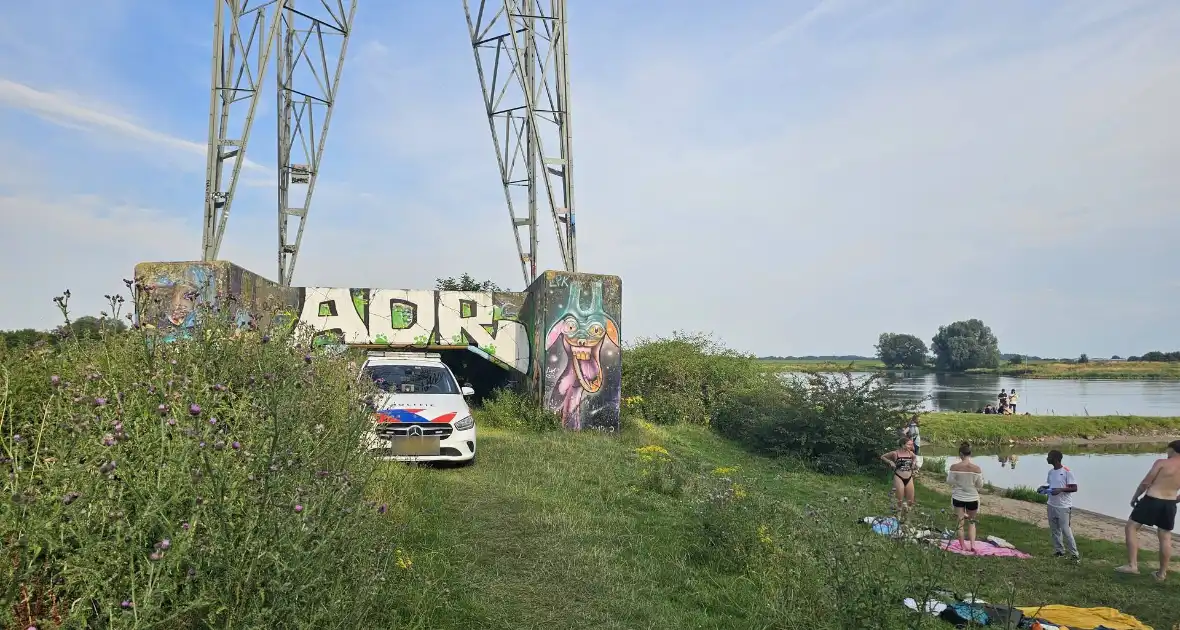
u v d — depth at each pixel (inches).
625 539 268.2
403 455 348.8
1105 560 406.0
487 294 662.5
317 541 127.9
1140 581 356.8
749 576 245.1
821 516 240.5
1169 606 305.7
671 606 209.8
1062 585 327.3
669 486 371.9
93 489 111.7
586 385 596.7
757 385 802.2
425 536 235.8
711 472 487.8
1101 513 636.7
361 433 189.9
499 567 221.1
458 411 375.2
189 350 162.4
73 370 164.9
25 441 127.5
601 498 331.0
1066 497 408.5
